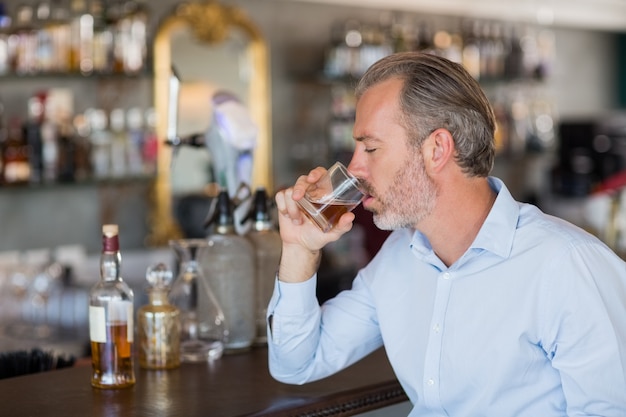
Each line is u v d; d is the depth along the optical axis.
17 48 4.70
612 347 1.79
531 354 1.88
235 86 5.55
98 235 5.30
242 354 2.48
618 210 4.03
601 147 6.93
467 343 1.93
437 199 1.93
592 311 1.81
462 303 1.94
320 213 1.97
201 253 2.46
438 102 1.88
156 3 5.27
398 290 2.09
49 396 2.08
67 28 4.84
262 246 2.54
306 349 2.11
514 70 6.63
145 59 5.16
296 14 5.91
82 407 2.00
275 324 2.10
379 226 1.97
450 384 1.96
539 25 7.21
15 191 5.04
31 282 4.44
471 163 1.92
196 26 5.37
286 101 5.89
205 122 5.40
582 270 1.84
